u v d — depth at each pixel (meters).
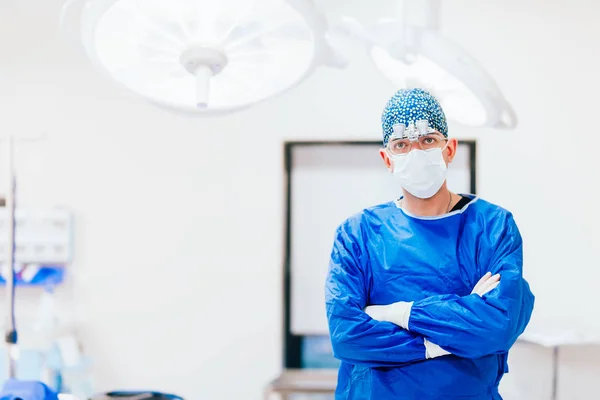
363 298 1.28
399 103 1.27
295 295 2.79
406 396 1.19
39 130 2.89
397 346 1.18
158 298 2.82
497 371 1.24
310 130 2.83
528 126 2.72
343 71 2.82
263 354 2.79
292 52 1.13
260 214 2.82
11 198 1.68
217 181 2.84
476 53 2.77
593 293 2.66
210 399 2.79
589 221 2.68
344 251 1.32
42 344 2.57
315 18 1.03
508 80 2.74
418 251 1.25
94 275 2.84
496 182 2.72
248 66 1.18
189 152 2.86
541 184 2.70
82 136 2.89
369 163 2.79
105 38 1.09
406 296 1.25
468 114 1.57
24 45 2.93
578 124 2.71
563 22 2.74
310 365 2.77
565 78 2.72
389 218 1.32
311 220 2.81
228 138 2.85
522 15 2.76
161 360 2.81
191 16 1.04
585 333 2.47
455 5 2.79
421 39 1.36
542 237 2.69
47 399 1.23
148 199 2.85
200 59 1.10
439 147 1.24
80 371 2.76
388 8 2.62
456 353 1.16
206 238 2.83
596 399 2.63
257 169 2.84
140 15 1.03
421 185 1.23
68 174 2.87
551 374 2.65
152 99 1.30
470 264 1.25
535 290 2.68
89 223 2.85
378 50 1.45
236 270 2.81
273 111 2.85
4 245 2.70
